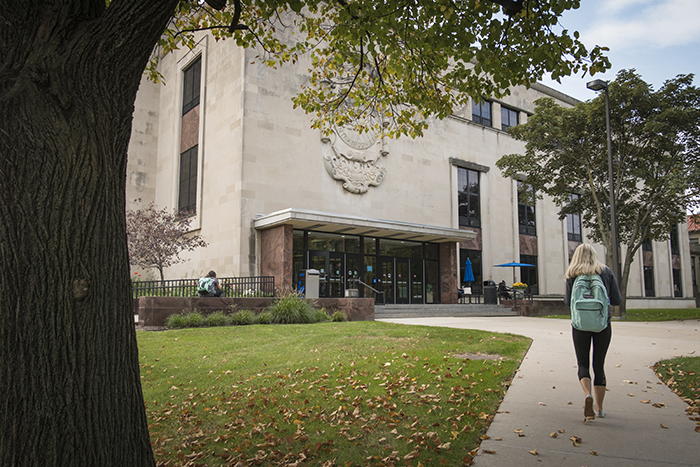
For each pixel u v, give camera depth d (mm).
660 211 20750
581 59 6047
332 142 21219
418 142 24859
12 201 2424
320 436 4398
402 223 20391
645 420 4461
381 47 6398
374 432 4406
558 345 8664
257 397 5781
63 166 2559
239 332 10758
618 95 18578
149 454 2869
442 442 4043
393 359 7367
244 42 7621
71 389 2455
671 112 17531
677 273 43156
